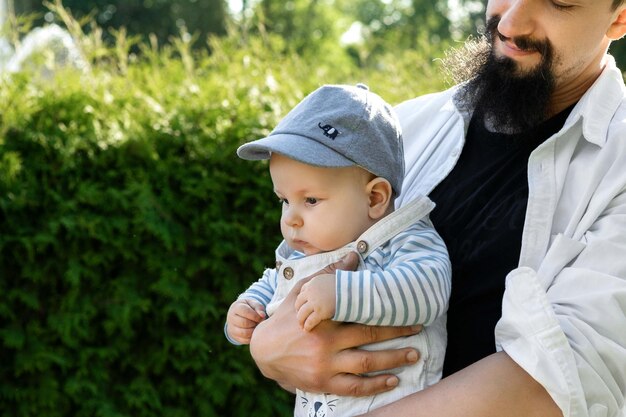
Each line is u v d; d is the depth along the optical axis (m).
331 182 1.97
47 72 4.68
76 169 3.95
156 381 4.14
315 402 2.00
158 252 4.03
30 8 23.27
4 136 3.90
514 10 1.96
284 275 2.08
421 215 2.02
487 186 2.11
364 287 1.84
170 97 4.41
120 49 4.84
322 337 1.90
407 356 1.92
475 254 2.04
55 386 3.92
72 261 3.91
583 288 1.79
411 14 31.34
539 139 2.11
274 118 4.21
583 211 1.91
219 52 5.07
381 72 5.88
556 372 1.69
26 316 3.96
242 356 4.14
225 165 4.10
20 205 3.83
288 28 29.88
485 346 2.00
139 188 3.94
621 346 1.75
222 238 4.09
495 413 1.72
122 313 3.95
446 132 2.31
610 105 2.00
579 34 1.94
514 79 2.01
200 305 4.04
